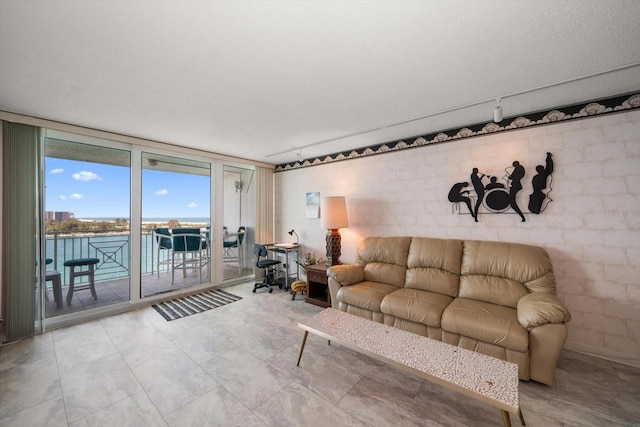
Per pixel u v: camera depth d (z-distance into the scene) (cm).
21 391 184
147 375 203
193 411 167
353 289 286
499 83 204
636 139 215
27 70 182
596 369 209
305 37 150
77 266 341
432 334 229
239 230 523
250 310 342
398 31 145
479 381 140
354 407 170
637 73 189
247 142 367
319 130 316
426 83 204
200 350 241
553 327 182
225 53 165
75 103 236
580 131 237
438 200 319
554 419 159
